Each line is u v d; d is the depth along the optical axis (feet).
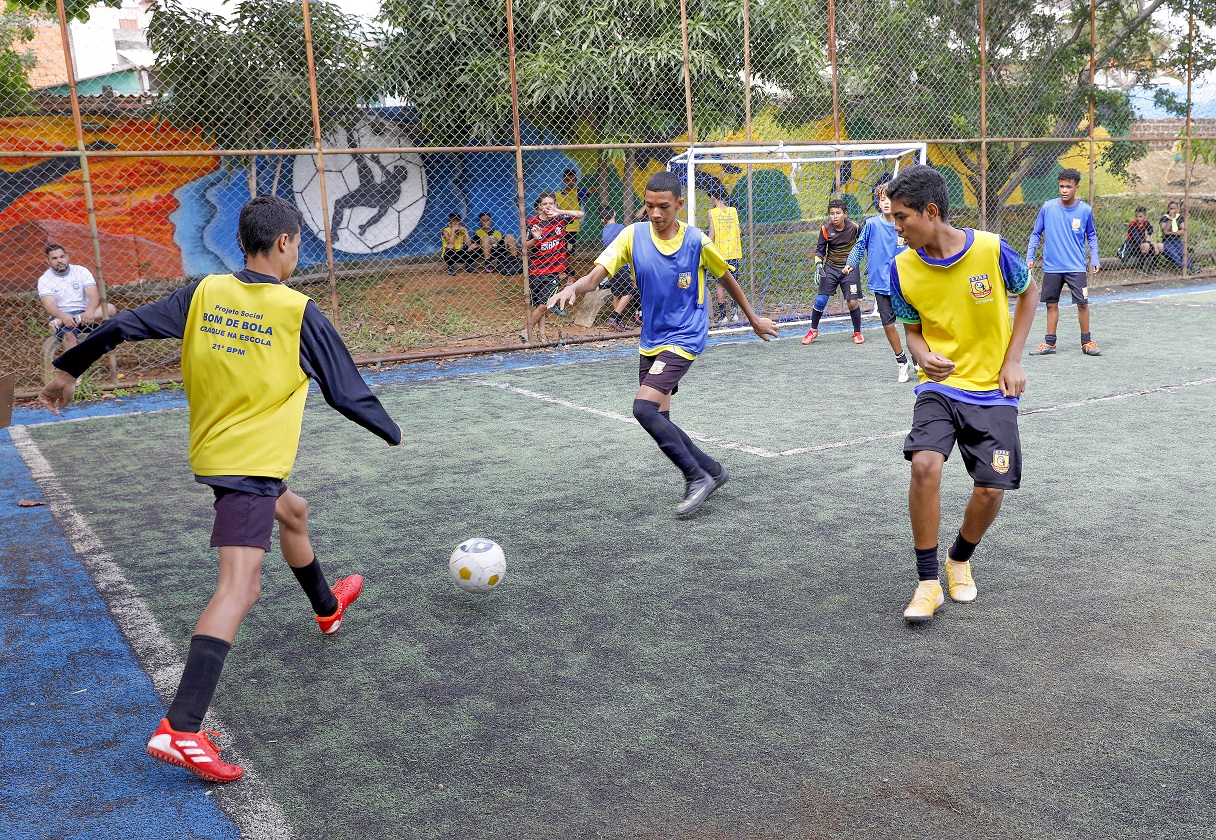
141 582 14.16
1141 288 50.29
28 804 8.54
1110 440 20.22
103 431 24.89
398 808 8.30
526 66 43.11
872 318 43.39
